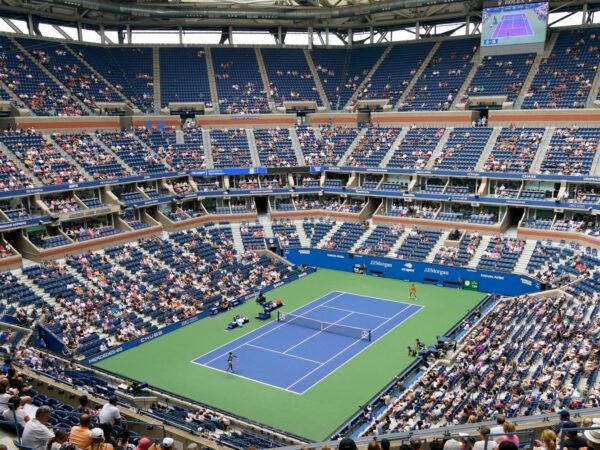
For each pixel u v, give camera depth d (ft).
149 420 90.27
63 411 70.38
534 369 121.60
